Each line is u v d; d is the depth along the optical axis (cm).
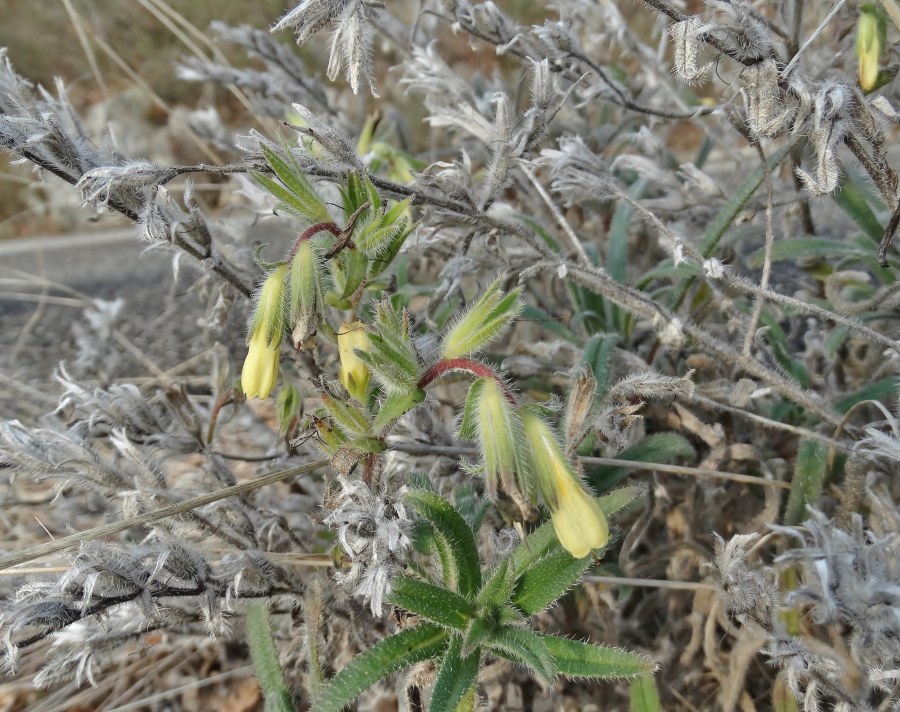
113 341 24
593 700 15
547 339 19
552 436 9
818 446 14
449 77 18
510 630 11
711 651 14
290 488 18
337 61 11
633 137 19
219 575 13
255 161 12
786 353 17
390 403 11
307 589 13
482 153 22
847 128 12
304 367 15
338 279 11
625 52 19
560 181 14
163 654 17
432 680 12
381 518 11
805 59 17
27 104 12
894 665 11
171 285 28
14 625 11
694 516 15
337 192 16
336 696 11
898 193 13
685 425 15
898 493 13
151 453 15
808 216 17
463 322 10
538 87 14
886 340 13
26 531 18
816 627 14
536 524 13
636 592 16
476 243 16
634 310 15
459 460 15
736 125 14
